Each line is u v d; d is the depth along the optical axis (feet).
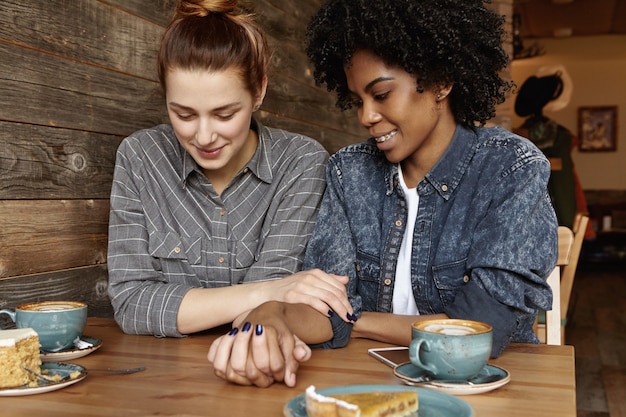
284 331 3.01
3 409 2.60
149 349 3.62
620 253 27.66
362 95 3.75
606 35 29.96
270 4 8.37
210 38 3.77
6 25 4.17
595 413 9.55
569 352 3.52
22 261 4.36
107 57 5.11
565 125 33.37
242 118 4.00
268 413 2.53
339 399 2.36
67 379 2.89
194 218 4.51
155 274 4.36
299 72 9.48
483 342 2.78
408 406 2.40
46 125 4.53
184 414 2.53
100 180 5.11
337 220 4.40
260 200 4.58
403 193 4.20
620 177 32.65
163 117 5.86
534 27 28.78
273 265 4.49
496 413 2.52
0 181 4.16
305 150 4.70
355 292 4.29
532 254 3.68
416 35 3.59
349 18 3.61
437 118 3.92
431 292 4.09
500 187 3.86
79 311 3.41
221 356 2.88
